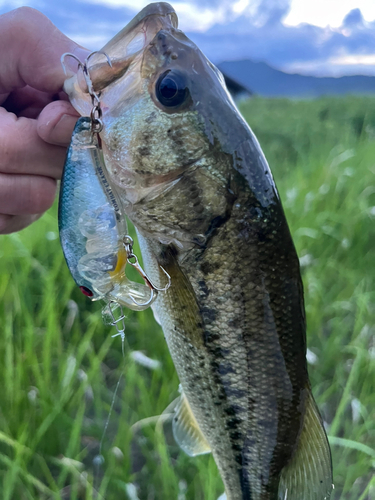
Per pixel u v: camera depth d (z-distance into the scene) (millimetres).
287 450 179
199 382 176
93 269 141
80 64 144
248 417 174
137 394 317
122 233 143
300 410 176
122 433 264
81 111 150
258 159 157
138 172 152
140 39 147
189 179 152
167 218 157
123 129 147
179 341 174
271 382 170
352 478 269
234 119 154
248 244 156
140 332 338
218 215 155
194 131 149
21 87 196
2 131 167
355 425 291
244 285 159
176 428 213
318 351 365
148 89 147
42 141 173
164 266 164
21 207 183
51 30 181
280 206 162
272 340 166
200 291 162
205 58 156
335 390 332
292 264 166
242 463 182
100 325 334
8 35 178
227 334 164
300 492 178
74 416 287
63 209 139
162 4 152
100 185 140
